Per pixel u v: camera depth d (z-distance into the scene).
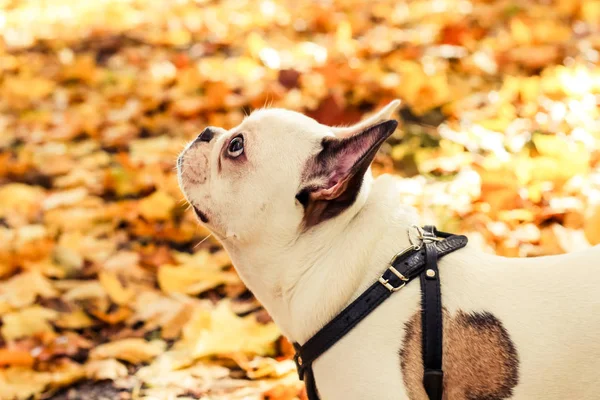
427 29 7.62
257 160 2.63
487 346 2.40
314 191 2.56
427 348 2.40
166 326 3.96
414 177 4.93
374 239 2.57
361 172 2.50
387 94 6.04
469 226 4.24
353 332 2.46
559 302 2.40
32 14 10.48
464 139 5.25
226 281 4.23
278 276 2.66
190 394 3.45
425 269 2.49
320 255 2.59
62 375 3.61
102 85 7.38
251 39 7.54
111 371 3.64
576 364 2.34
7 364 3.72
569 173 4.55
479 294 2.46
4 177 5.80
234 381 3.49
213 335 3.66
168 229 4.86
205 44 8.16
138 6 10.34
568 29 6.98
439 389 2.40
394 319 2.44
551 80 5.83
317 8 8.95
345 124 5.70
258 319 3.92
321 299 2.54
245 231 2.66
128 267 4.49
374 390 2.38
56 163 5.90
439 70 6.44
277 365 3.49
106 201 5.43
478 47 6.97
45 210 5.25
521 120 5.43
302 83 6.45
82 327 4.04
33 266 4.52
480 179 4.64
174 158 5.74
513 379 2.37
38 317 4.02
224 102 6.37
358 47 7.28
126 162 5.55
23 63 8.18
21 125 6.64
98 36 8.88
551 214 4.30
